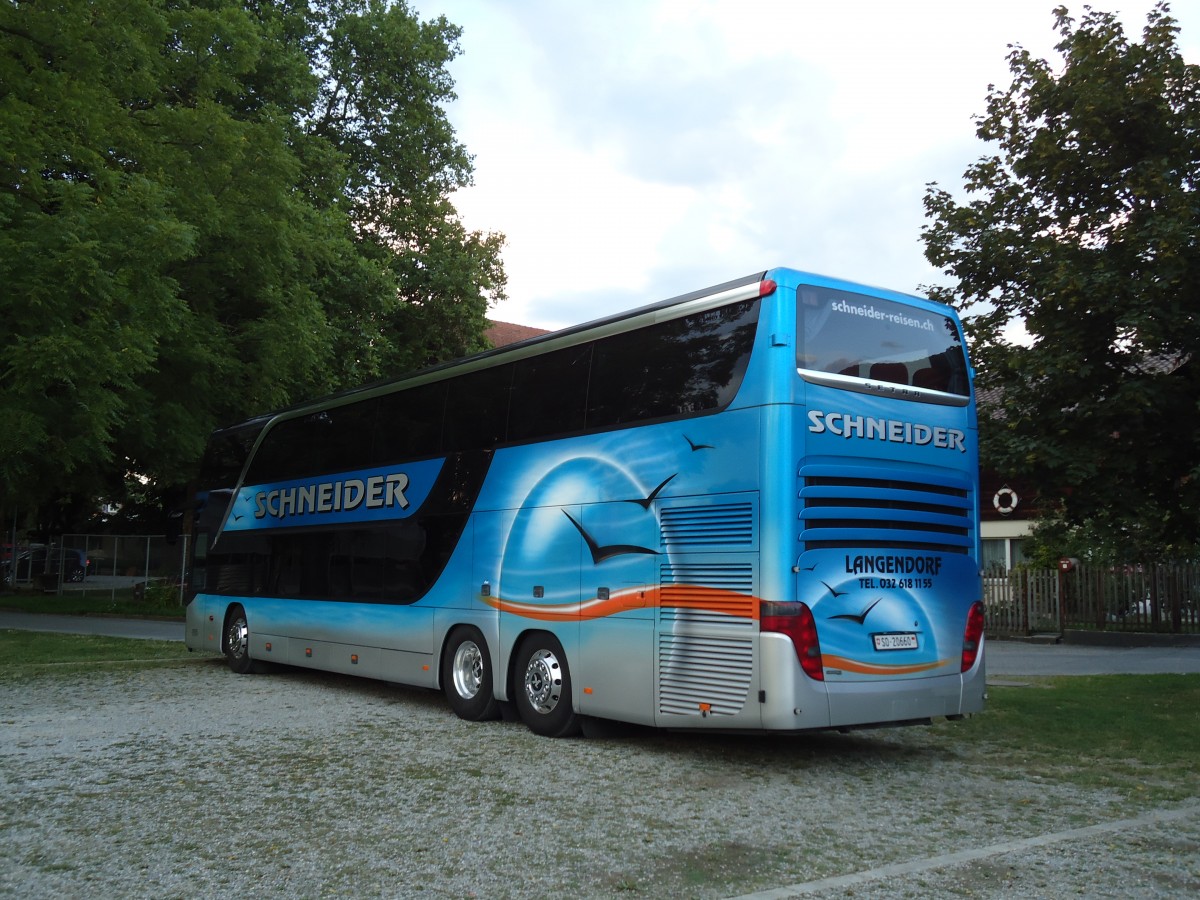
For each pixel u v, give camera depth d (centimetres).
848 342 876
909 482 888
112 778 808
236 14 2230
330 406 1466
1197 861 592
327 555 1419
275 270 2286
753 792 778
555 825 672
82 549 4128
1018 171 1253
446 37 3372
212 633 1680
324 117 3194
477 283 3409
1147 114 1173
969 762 902
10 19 1723
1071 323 1141
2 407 1600
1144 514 1191
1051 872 571
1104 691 1331
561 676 1019
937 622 893
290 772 835
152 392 2180
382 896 529
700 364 901
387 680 1271
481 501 1146
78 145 1762
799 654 804
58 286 1564
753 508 829
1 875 561
